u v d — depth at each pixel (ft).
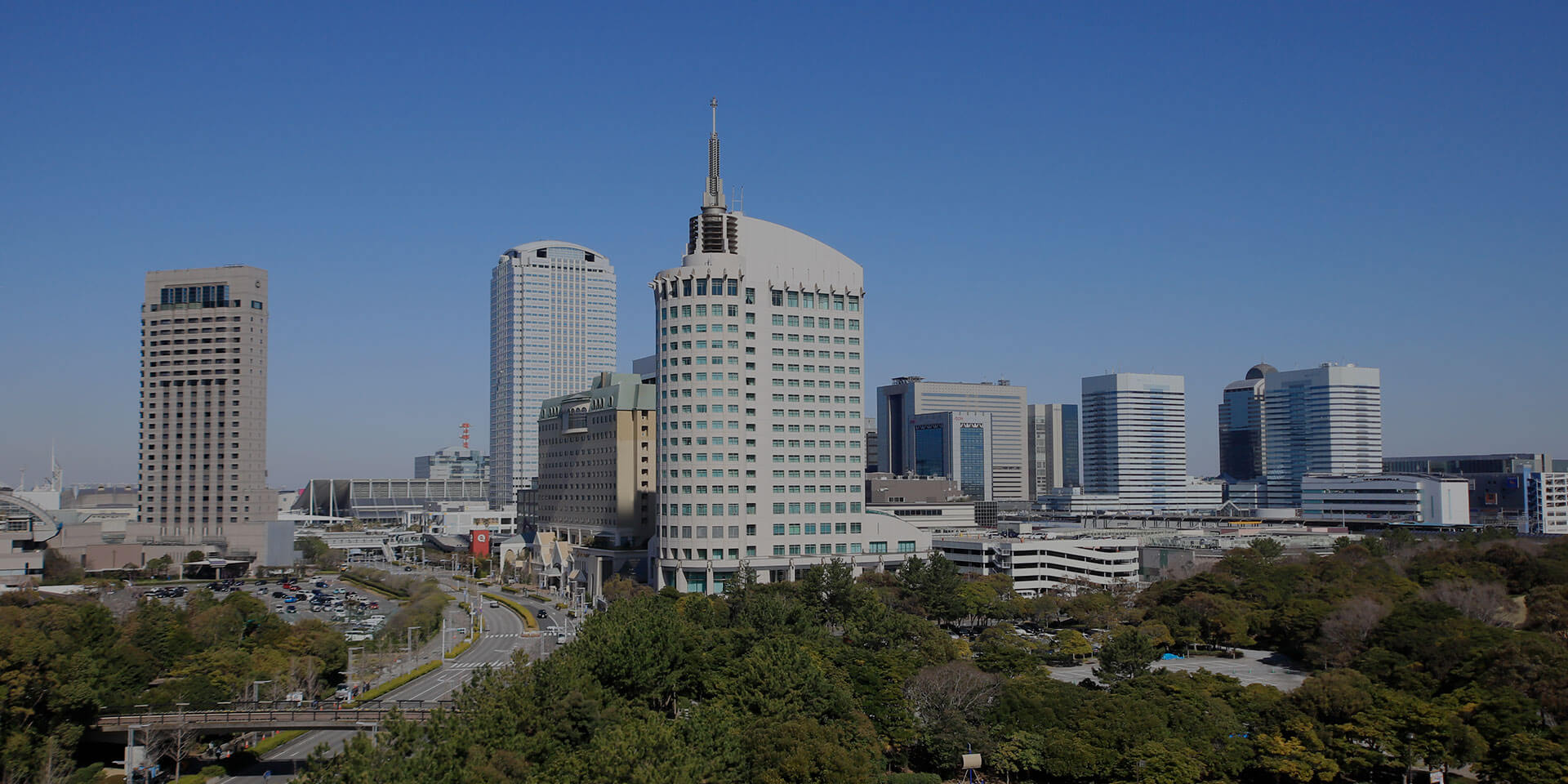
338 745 584.40
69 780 496.23
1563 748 463.42
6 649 506.48
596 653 553.64
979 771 530.27
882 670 606.14
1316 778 501.56
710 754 435.94
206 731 547.49
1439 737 492.54
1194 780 475.72
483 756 406.21
